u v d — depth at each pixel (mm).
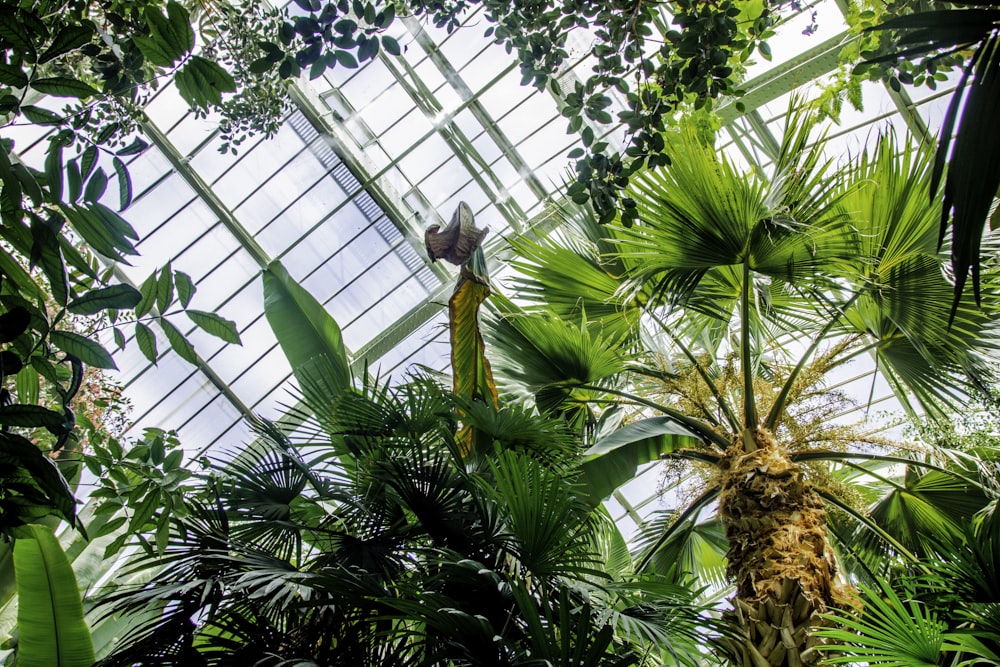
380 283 8812
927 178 3771
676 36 2160
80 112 1787
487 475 3678
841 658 2736
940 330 3920
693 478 4410
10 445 1525
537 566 2988
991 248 3748
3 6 1529
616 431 4762
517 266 4793
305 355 5422
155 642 2893
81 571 6938
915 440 4434
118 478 2975
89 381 4543
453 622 2512
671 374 4434
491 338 4676
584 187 2301
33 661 3531
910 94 7180
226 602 3096
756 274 3898
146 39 1759
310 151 8344
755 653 3109
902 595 3549
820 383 4457
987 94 1155
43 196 1624
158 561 3092
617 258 4512
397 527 3570
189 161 8180
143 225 8320
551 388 4652
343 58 2035
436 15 2400
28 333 1622
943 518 4547
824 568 3334
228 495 3533
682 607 3023
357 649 2955
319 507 3895
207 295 8664
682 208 3650
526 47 2320
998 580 2869
